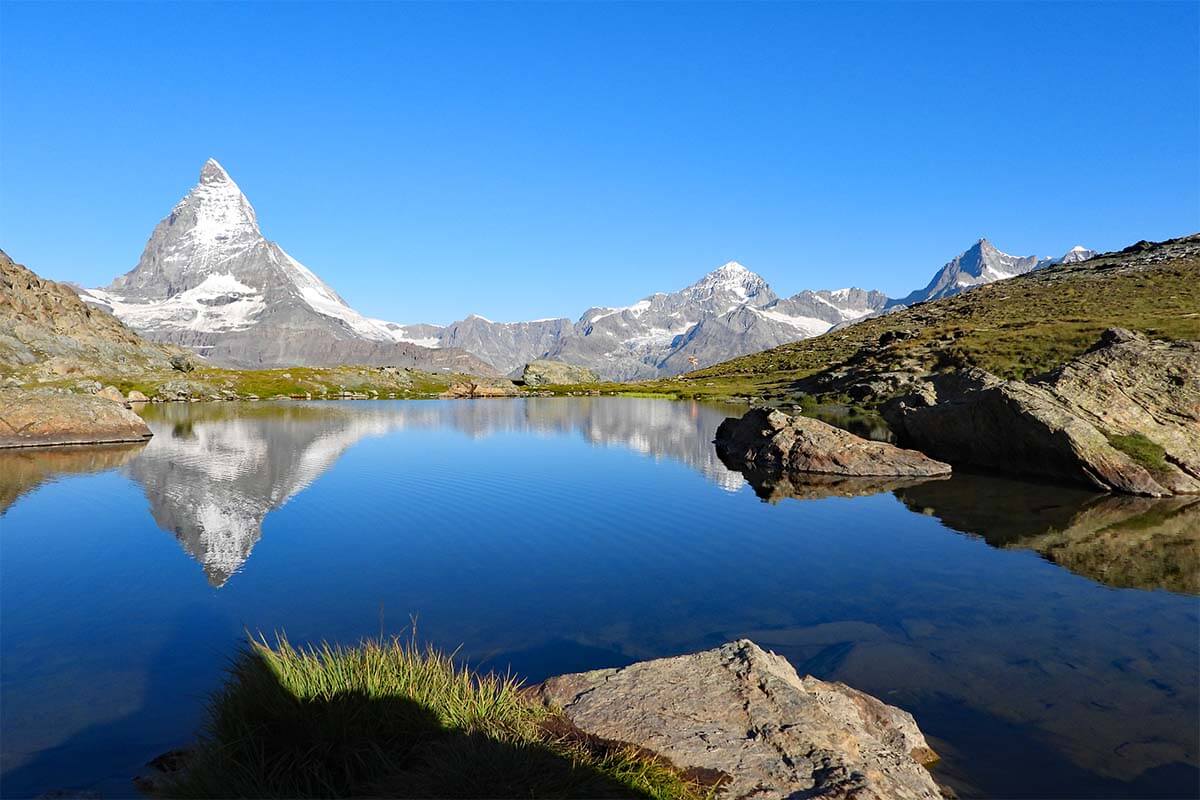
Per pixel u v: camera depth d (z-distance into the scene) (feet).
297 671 26.91
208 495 95.35
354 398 437.17
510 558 63.77
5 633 44.62
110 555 64.13
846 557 64.03
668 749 24.31
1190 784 26.81
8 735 31.32
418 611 48.98
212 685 36.78
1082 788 26.53
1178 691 35.22
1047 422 106.22
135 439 166.30
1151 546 67.56
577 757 23.02
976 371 140.77
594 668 38.68
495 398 451.12
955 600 51.29
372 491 98.37
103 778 27.53
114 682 37.11
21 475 112.98
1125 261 566.36
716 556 64.69
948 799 25.36
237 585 55.31
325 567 60.34
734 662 31.17
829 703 30.07
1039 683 36.42
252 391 427.74
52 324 528.22
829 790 21.72
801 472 119.34
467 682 28.84
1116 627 45.01
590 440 174.29
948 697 34.81
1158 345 119.75
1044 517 82.12
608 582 55.88
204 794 21.35
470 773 21.18
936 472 115.85
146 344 598.34
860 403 292.40
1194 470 98.63
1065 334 306.55
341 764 22.97
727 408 322.55
